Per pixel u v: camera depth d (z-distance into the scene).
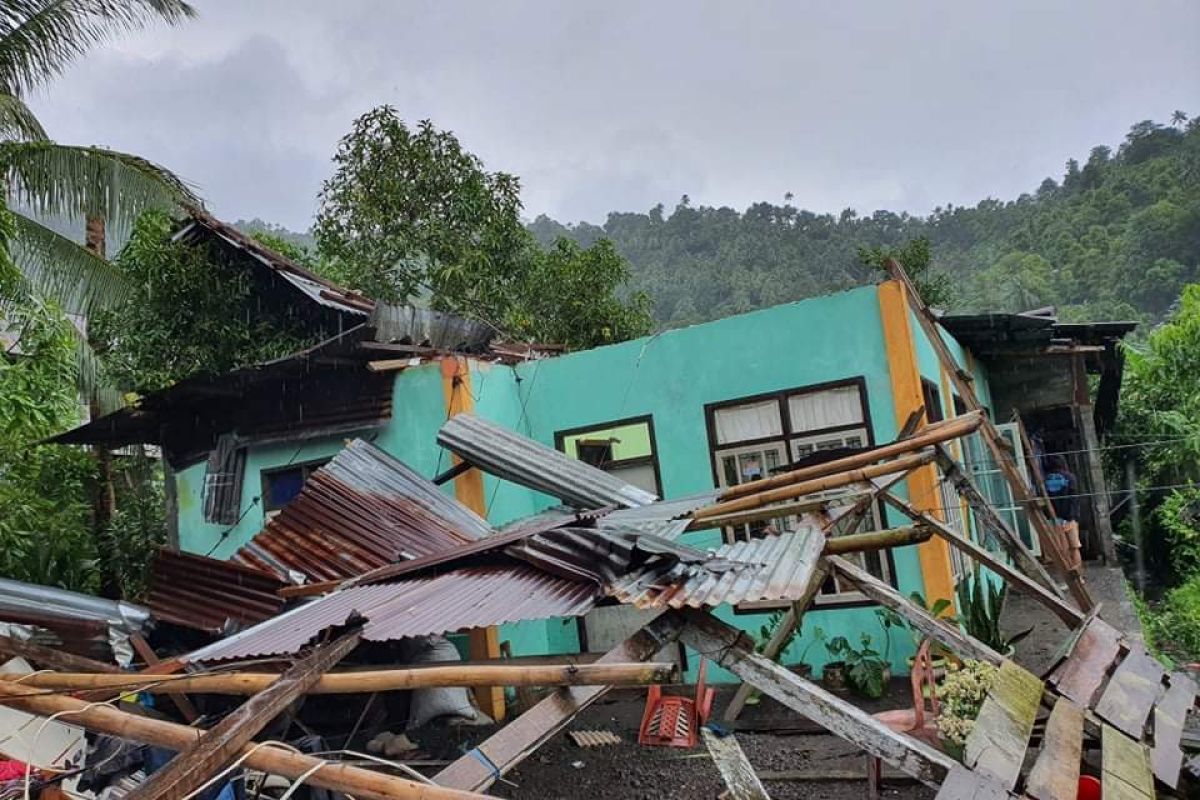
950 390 9.87
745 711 7.11
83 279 10.60
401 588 5.26
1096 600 10.00
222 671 4.39
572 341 15.15
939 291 16.56
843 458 6.28
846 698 6.98
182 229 10.98
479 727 7.22
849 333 7.89
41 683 3.64
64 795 4.20
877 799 4.85
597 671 3.04
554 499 9.12
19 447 9.38
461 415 8.08
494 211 14.59
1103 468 15.48
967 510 9.30
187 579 7.23
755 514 5.74
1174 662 8.94
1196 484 13.35
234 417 9.72
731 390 8.38
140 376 10.38
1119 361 13.41
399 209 14.12
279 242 14.35
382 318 7.68
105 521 12.13
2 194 8.41
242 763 2.70
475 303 13.84
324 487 7.61
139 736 3.05
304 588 6.16
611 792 5.63
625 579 4.26
